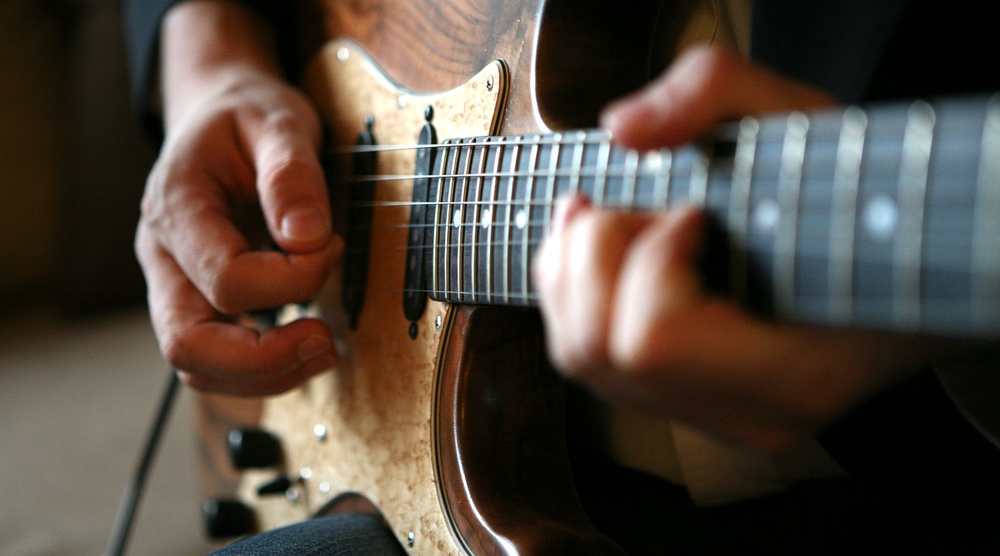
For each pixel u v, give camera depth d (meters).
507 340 0.48
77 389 1.37
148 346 1.58
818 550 0.47
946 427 0.45
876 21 0.45
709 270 0.37
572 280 0.36
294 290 0.51
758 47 0.49
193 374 0.55
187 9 0.66
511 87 0.47
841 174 0.35
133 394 1.35
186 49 0.64
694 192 0.37
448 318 0.48
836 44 0.47
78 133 1.71
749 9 0.50
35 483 1.05
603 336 0.36
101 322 1.73
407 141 0.51
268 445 0.60
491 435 0.48
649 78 0.48
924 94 0.45
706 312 0.35
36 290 1.87
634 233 0.36
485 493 0.47
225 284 0.51
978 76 0.44
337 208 0.56
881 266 0.34
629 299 0.35
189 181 0.54
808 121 0.35
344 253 0.55
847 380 0.36
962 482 0.45
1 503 1.00
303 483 0.59
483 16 0.49
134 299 1.82
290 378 0.53
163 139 0.73
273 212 0.50
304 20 0.64
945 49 0.45
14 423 1.23
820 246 0.35
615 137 0.38
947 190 0.32
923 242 0.33
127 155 1.75
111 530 0.95
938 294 0.33
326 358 0.53
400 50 0.54
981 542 0.44
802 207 0.35
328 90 0.59
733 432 0.37
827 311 0.35
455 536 0.47
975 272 0.31
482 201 0.44
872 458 0.46
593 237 0.36
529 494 0.48
